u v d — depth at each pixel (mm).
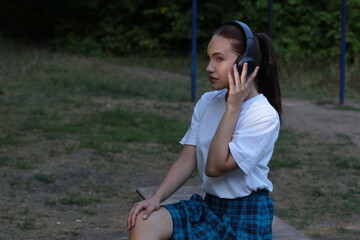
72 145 11711
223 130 3734
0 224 7297
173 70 26078
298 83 22797
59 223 7488
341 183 9852
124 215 7957
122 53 30688
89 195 8789
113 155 11156
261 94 3980
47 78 20562
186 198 5914
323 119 15938
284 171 10516
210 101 4117
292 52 26672
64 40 31375
